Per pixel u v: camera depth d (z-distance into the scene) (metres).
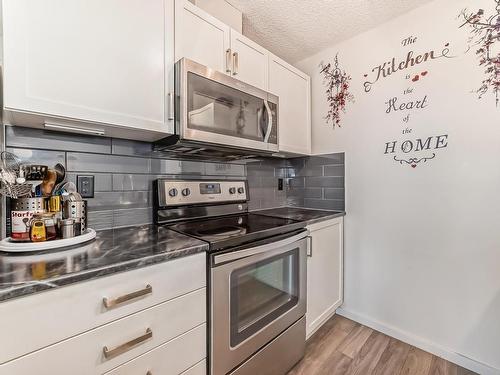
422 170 1.59
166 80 1.16
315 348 1.62
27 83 0.81
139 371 0.81
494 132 1.34
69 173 1.16
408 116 1.64
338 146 2.02
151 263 0.83
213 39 1.36
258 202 2.13
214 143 1.28
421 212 1.60
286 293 1.39
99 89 0.97
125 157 1.34
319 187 2.15
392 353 1.57
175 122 1.19
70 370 0.68
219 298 1.03
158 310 0.86
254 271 1.19
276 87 1.78
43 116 0.88
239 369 1.12
